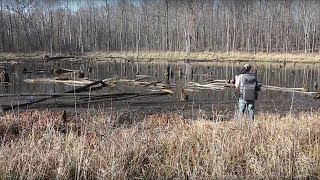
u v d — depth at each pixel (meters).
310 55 81.94
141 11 115.00
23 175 9.70
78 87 33.19
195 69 56.97
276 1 103.44
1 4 104.19
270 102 26.69
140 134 11.95
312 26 100.31
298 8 104.50
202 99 27.42
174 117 18.67
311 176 10.64
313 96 29.33
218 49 100.94
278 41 99.62
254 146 11.41
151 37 110.12
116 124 15.32
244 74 15.66
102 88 33.19
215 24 108.00
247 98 15.53
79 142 10.80
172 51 99.06
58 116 18.05
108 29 111.81
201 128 12.27
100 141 11.29
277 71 54.28
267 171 10.61
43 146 11.03
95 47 104.19
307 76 47.75
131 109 22.97
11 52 95.81
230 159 10.93
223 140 11.06
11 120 15.56
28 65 62.31
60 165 9.81
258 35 100.44
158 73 50.34
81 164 10.07
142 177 10.20
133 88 33.31
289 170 10.60
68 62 71.56
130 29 114.00
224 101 26.55
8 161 9.93
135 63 70.62
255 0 106.25
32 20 111.88
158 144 11.09
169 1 108.88
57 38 106.38
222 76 47.00
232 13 106.00
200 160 10.78
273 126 12.60
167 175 10.34
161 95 29.06
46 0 116.12
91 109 22.59
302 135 12.04
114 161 9.99
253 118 15.44
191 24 99.56
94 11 111.88
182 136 11.55
